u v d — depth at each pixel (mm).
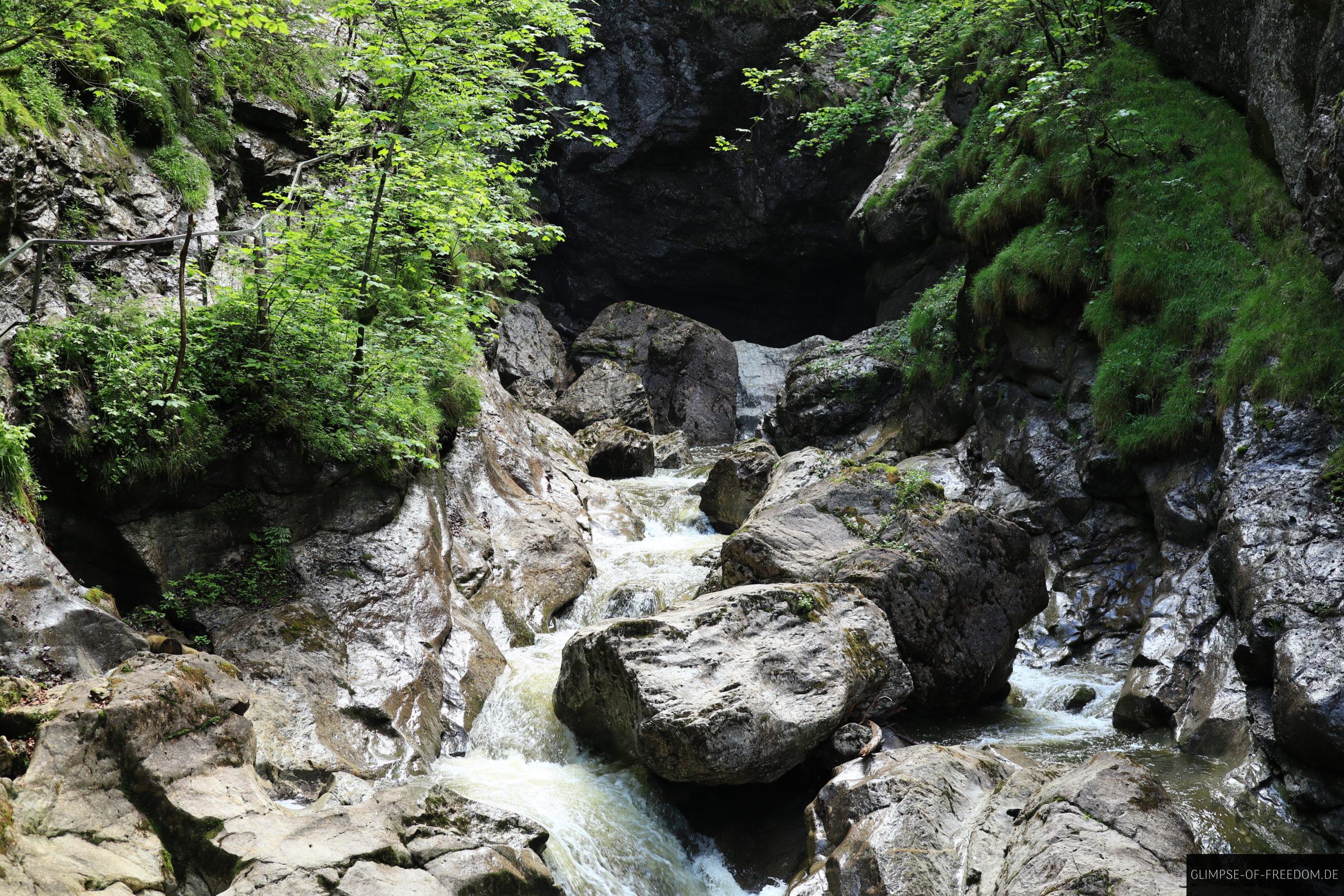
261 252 9773
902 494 9992
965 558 9500
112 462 7996
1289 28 10055
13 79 9008
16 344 7766
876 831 6098
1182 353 10461
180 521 8609
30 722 5801
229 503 8898
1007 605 9641
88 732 5797
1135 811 5672
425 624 9312
